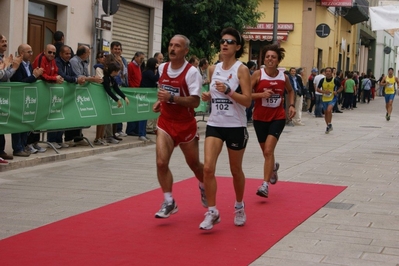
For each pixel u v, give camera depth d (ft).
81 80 36.60
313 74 82.28
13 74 32.30
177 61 20.72
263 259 17.76
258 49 110.52
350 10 129.49
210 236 20.10
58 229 20.61
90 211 23.29
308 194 27.40
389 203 25.95
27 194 26.05
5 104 31.37
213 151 20.36
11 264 16.79
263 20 108.17
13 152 33.55
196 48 73.56
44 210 23.36
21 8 46.55
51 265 16.76
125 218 22.30
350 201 26.18
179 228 21.04
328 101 56.24
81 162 35.04
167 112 21.11
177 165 35.06
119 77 42.60
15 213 22.77
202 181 22.38
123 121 41.75
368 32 175.73
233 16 73.67
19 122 32.37
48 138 37.27
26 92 32.71
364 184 30.27
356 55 159.53
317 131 58.49
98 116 39.09
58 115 35.42
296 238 20.12
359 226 21.89
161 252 18.17
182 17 74.02
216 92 20.54
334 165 36.35
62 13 52.01
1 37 31.01
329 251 18.70
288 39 107.55
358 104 117.70
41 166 32.89
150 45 69.21
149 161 36.40
